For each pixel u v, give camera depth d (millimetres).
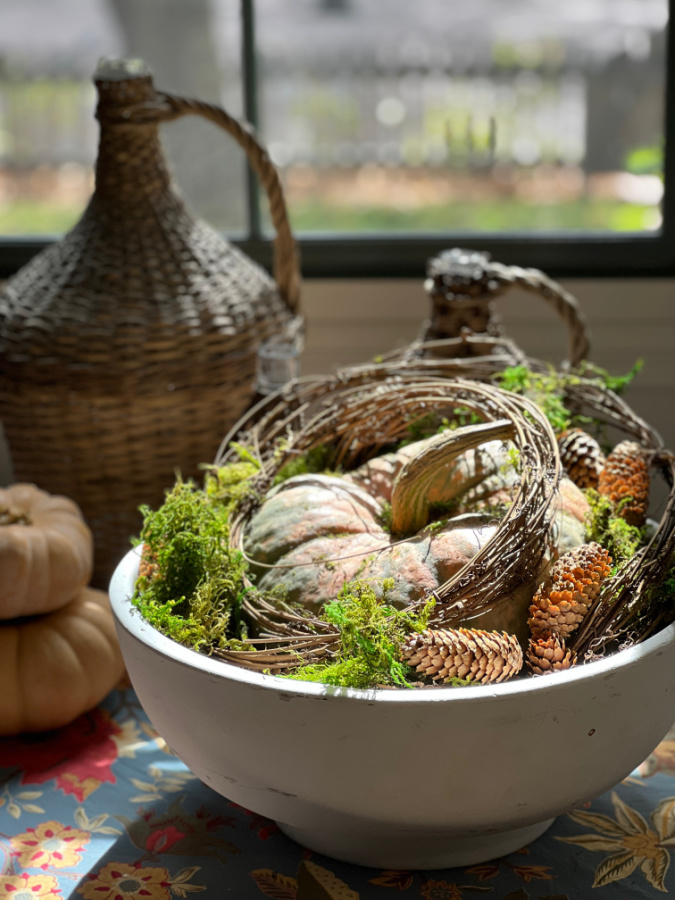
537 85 1635
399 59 1659
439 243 1626
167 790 993
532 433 891
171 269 1272
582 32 1591
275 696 776
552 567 867
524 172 1678
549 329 1612
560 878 885
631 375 1121
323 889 876
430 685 817
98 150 1289
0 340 1258
